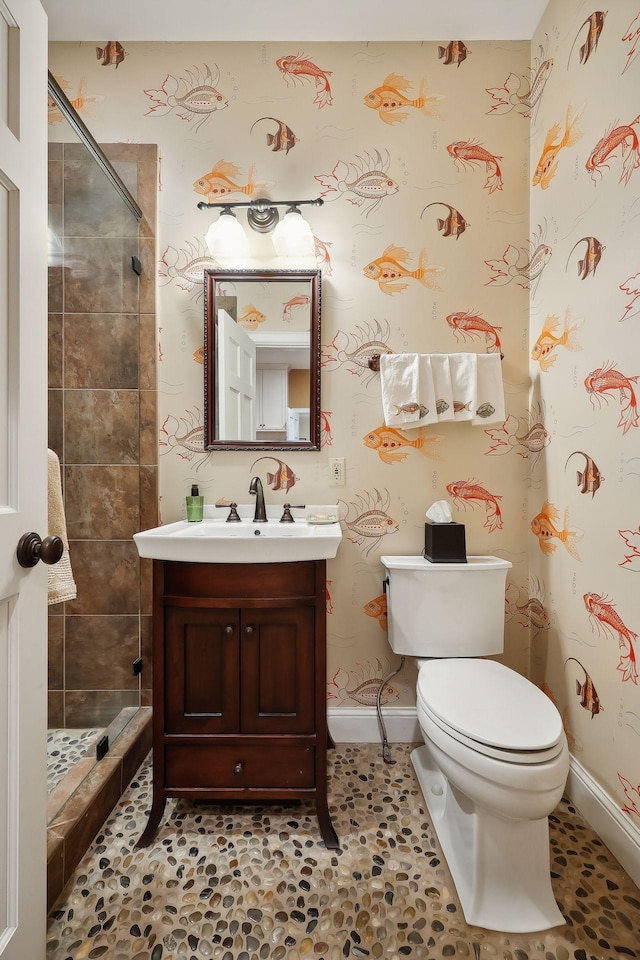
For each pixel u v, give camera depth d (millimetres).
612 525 1217
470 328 1672
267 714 1215
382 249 1663
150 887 1053
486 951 918
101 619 1605
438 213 1664
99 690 1605
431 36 1640
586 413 1337
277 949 925
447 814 1177
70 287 1560
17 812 736
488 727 984
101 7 1528
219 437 1674
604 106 1239
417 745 1635
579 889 1054
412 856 1142
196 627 1218
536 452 1629
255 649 1210
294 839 1196
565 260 1438
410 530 1681
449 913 995
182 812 1293
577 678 1377
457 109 1657
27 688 762
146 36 1638
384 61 1653
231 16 1558
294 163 1658
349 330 1666
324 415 1674
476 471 1685
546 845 1014
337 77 1651
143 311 1645
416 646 1479
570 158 1404
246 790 1205
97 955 911
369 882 1069
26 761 757
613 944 931
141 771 1474
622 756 1162
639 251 1114
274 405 1666
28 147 756
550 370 1530
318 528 1473
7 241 724
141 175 1633
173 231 1660
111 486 1616
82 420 1588
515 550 1687
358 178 1660
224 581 1205
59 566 976
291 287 1656
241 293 1656
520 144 1662
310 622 1210
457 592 1471
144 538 1173
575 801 1343
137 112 1659
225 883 1063
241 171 1659
